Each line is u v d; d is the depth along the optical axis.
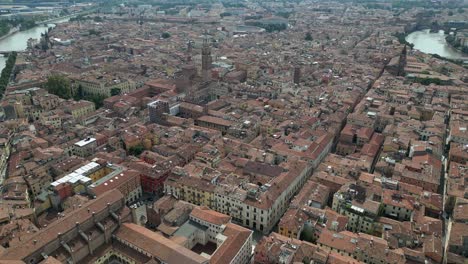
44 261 158.88
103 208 189.38
